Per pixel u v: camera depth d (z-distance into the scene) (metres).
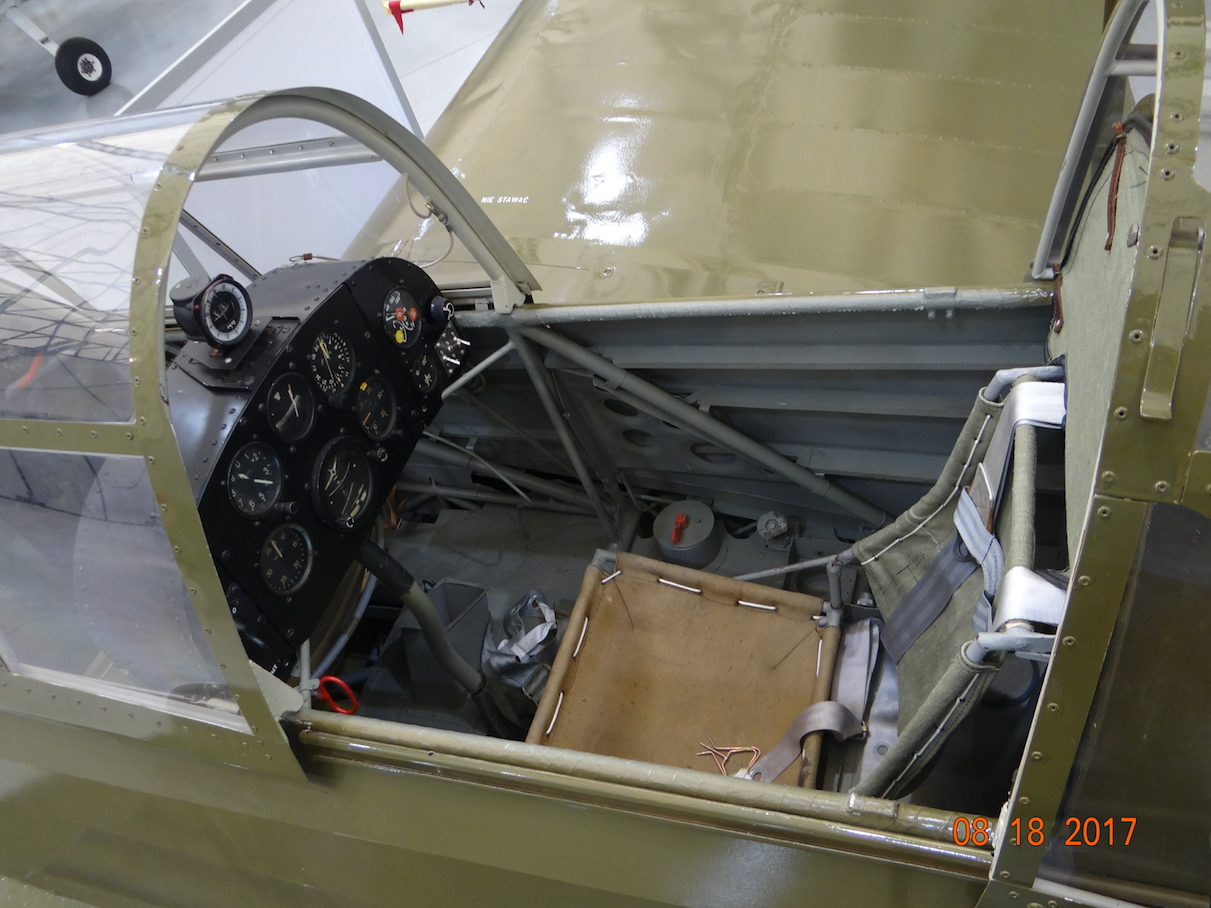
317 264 1.60
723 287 1.79
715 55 2.37
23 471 1.10
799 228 1.89
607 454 2.11
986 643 0.87
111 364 1.05
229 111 1.19
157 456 1.02
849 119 2.11
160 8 3.81
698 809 0.96
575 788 1.02
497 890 1.11
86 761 1.32
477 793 1.08
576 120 2.31
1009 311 1.42
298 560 1.42
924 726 0.97
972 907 0.90
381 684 1.91
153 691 1.22
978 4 2.34
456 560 2.29
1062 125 2.03
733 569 2.02
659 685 1.63
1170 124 0.69
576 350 1.76
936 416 1.64
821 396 1.71
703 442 1.92
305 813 1.17
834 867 0.94
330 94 1.31
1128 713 0.79
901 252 1.80
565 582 2.17
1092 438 0.92
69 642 1.24
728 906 0.98
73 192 1.15
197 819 1.28
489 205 2.14
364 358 1.56
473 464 2.27
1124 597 0.74
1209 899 0.86
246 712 1.13
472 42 4.34
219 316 1.30
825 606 1.62
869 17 2.36
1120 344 0.69
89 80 3.41
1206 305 0.67
